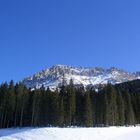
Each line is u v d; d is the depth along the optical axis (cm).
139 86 15975
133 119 9762
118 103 9550
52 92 8631
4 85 9062
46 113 8369
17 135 4434
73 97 8488
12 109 8831
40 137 4262
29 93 9288
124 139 4772
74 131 4866
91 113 8362
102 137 4753
